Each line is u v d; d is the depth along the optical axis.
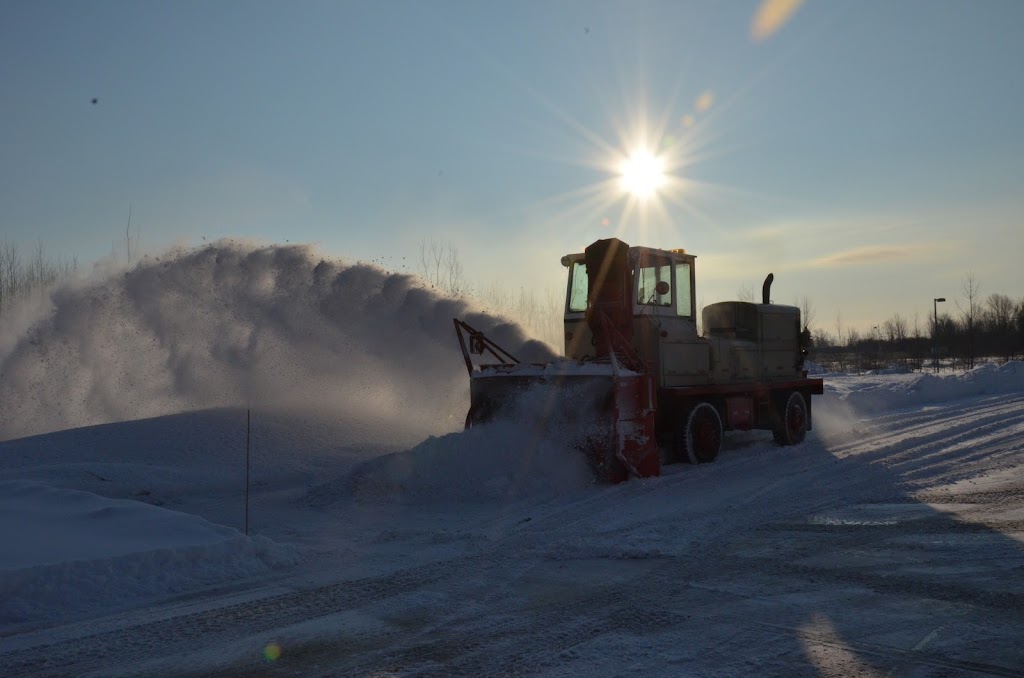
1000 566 6.44
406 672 4.60
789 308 16.20
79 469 11.66
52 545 6.95
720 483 11.01
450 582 6.54
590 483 10.98
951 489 9.82
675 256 13.54
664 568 6.80
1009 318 65.69
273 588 6.47
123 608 5.98
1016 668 4.39
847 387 27.70
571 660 4.71
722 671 4.46
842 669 4.45
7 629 5.55
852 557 6.92
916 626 5.12
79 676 4.66
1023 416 16.75
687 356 13.04
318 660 4.83
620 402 11.12
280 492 11.34
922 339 68.94
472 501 10.31
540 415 11.67
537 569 6.90
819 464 12.43
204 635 5.34
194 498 10.92
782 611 5.53
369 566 7.15
